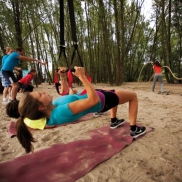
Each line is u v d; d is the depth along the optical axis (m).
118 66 11.62
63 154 2.56
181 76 16.11
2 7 9.11
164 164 2.24
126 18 11.92
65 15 12.30
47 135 3.28
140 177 2.04
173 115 4.07
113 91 2.55
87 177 2.09
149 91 8.67
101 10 10.79
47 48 19.52
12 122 3.95
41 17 12.38
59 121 2.00
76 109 1.93
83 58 15.35
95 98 1.89
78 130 3.43
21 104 1.92
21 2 9.91
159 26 15.73
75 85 12.62
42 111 1.98
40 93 1.98
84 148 2.69
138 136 2.97
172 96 6.93
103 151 2.58
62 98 2.18
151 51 18.61
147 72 20.67
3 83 5.75
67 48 12.38
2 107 5.39
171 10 12.99
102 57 16.25
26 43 12.05
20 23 10.34
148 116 4.04
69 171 2.19
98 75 16.88
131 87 10.75
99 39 15.87
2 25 9.40
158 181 1.97
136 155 2.47
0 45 8.47
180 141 2.79
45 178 2.09
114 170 2.19
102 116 4.16
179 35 14.57
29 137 1.93
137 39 18.89
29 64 12.74
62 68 2.62
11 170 2.26
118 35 10.77
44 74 20.84
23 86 5.93
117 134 3.07
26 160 2.47
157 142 2.77
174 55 15.48
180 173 2.08
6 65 5.13
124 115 4.26
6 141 3.19
